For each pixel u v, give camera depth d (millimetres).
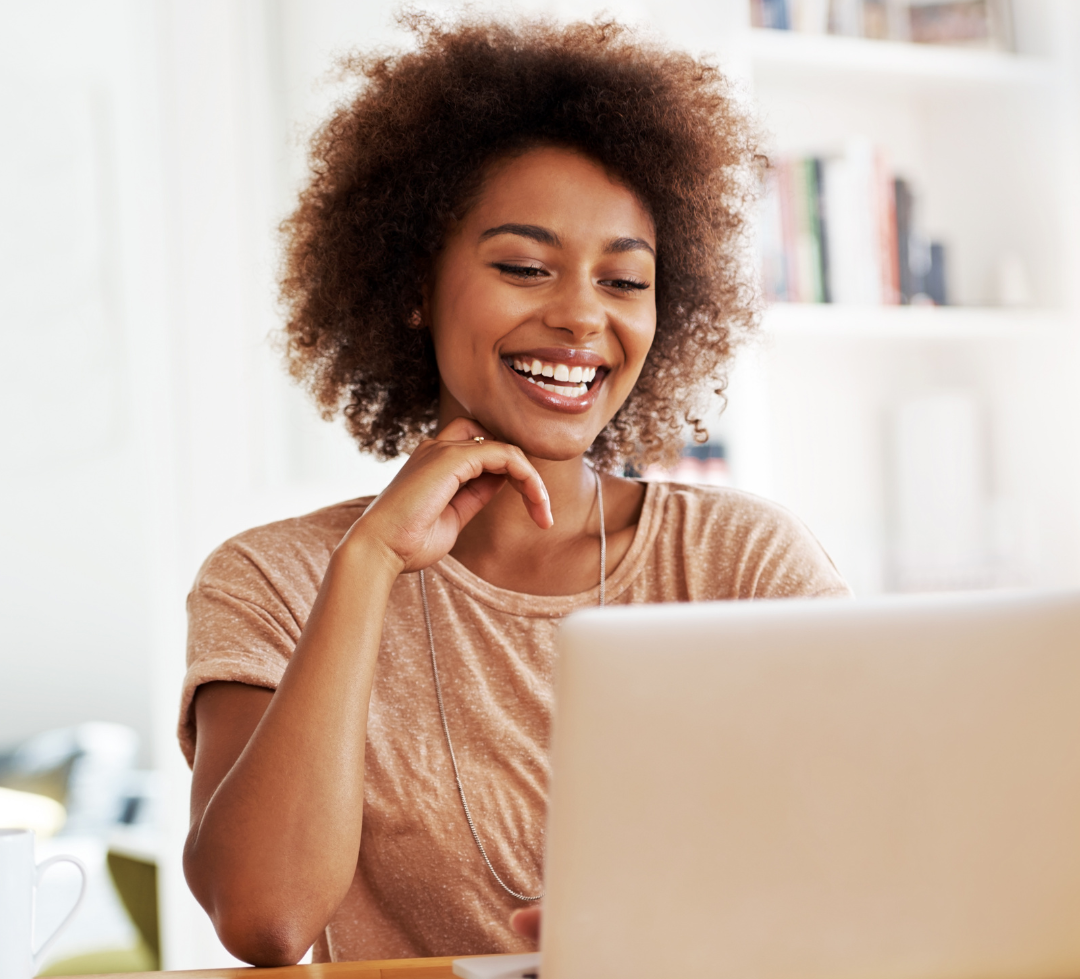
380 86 1315
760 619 626
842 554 2479
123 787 3475
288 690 916
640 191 1214
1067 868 655
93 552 4062
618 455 1474
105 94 3844
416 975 776
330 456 2135
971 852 645
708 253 1347
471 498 1096
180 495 2055
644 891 626
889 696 632
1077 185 2445
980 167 2607
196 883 903
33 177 3846
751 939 634
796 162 2334
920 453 2477
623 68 1240
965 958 654
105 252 3902
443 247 1208
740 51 2266
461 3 1530
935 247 2457
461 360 1185
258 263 2090
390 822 1102
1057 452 2496
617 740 619
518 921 756
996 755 642
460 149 1187
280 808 882
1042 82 2492
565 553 1243
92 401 3967
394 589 1203
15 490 3982
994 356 2605
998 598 648
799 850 630
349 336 1363
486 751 1136
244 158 2088
